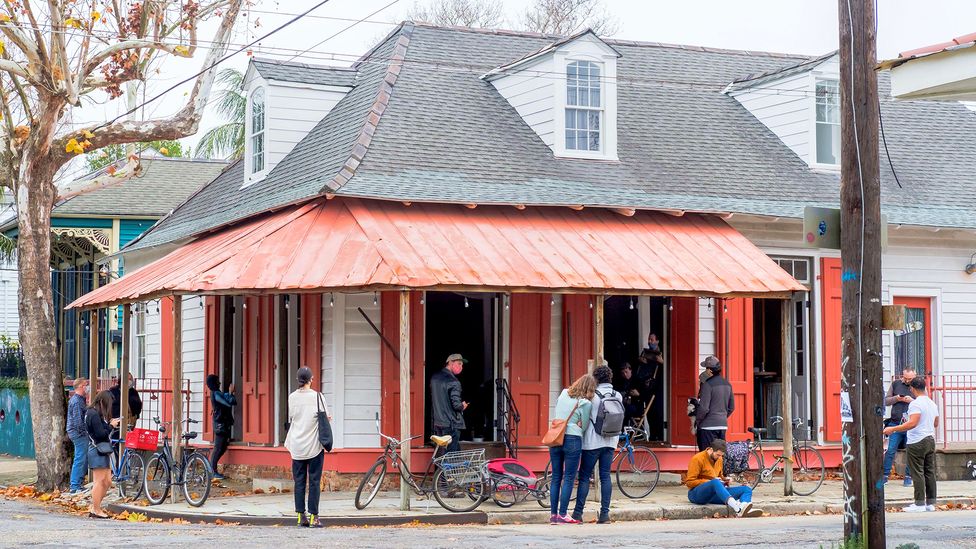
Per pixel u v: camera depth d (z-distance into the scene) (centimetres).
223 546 1194
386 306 1775
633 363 2047
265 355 1892
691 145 2136
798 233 2047
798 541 1261
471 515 1528
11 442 3111
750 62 2481
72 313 3159
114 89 2120
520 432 1823
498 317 1869
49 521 1546
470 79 2131
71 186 2183
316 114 2088
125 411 1862
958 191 2202
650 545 1215
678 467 1903
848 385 1082
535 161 1941
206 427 2048
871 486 1072
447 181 1795
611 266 1703
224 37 2095
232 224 1984
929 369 2134
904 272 2119
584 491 1520
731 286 1727
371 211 1714
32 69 1977
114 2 2050
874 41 1102
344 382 1772
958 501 1733
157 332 2348
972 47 1033
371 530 1407
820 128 2191
